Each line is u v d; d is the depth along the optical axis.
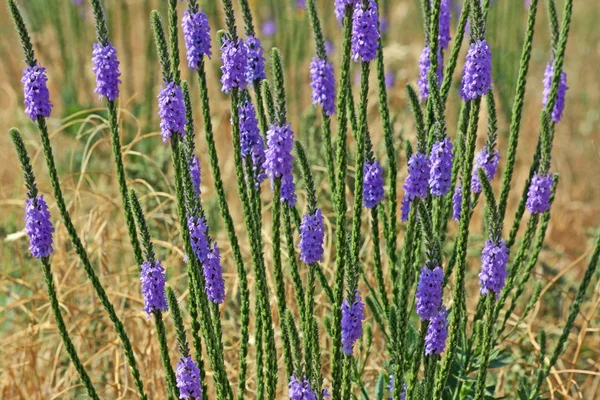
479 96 1.08
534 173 1.20
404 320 1.06
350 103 1.16
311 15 1.16
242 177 1.08
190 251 1.05
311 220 1.05
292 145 1.05
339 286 1.06
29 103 1.05
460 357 1.20
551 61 1.22
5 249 1.58
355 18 1.05
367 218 1.50
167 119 1.04
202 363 1.09
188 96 1.08
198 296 1.06
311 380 1.05
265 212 1.65
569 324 1.22
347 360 1.07
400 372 1.07
